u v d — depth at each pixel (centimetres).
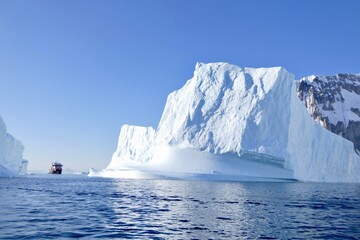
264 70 7831
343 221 2014
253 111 7306
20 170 10456
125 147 10362
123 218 2031
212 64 8212
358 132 12312
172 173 7275
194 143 7425
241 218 2077
